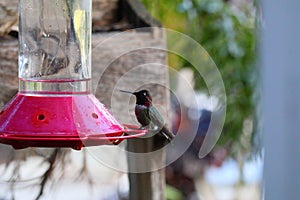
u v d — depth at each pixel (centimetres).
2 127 484
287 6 354
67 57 531
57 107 493
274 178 355
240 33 941
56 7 540
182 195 1029
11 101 512
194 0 931
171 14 914
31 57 528
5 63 670
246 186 987
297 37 353
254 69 920
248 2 966
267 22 359
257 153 789
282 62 355
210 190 1016
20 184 727
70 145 479
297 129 352
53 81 508
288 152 354
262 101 370
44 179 732
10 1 677
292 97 354
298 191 352
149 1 896
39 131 477
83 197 767
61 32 538
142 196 721
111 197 794
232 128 927
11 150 725
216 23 938
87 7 548
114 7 730
